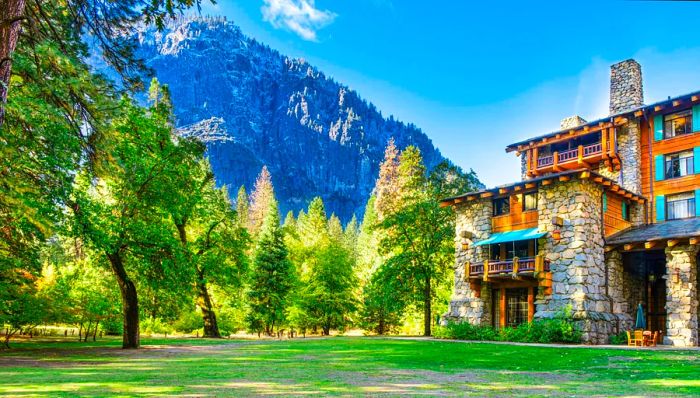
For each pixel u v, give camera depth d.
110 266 24.84
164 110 26.69
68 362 15.64
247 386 10.12
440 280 39.41
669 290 25.70
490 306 31.56
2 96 9.88
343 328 49.25
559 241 27.97
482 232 32.41
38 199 16.91
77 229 19.45
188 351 21.08
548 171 35.66
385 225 38.56
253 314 45.62
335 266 47.72
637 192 31.52
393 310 39.66
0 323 22.66
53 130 13.99
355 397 8.66
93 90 12.64
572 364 15.74
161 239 22.31
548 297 27.81
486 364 15.96
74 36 13.20
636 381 11.61
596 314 26.42
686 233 25.62
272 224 49.62
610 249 28.12
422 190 41.72
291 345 25.25
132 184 21.59
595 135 34.22
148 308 33.69
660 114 31.52
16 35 10.15
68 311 24.67
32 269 21.92
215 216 35.06
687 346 23.88
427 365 15.69
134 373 12.44
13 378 11.10
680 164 30.56
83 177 18.11
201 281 33.31
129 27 12.84
